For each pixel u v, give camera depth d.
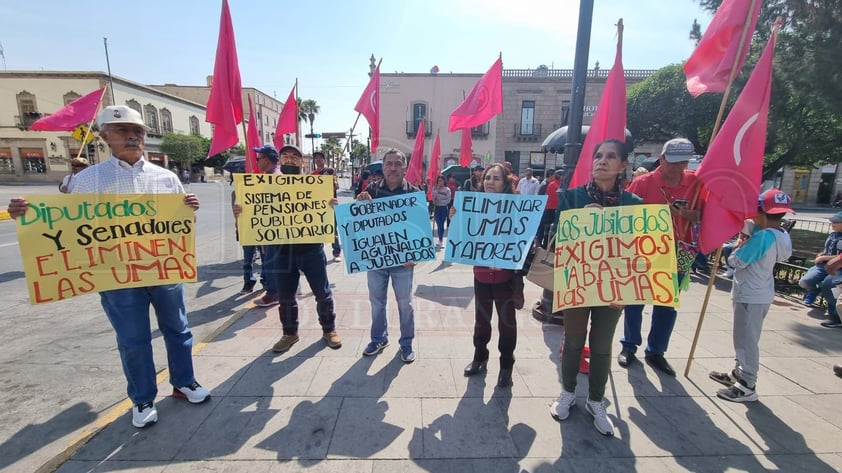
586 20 3.92
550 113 24.20
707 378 3.10
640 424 2.52
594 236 2.48
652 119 17.73
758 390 2.93
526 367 3.22
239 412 2.59
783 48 8.23
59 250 2.34
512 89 24.11
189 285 5.71
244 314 4.41
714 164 2.86
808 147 11.98
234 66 3.41
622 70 3.21
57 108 32.81
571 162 4.14
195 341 3.76
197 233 10.01
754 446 2.32
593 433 2.42
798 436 2.41
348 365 3.22
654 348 3.24
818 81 7.07
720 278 6.25
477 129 24.19
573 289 2.46
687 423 2.54
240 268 6.76
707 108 15.46
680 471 2.12
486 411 2.62
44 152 33.62
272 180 3.28
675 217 3.16
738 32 2.85
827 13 6.68
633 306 3.25
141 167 2.56
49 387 2.93
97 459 2.16
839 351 3.59
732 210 2.81
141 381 2.43
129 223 2.46
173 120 40.62
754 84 2.76
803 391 2.92
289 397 2.76
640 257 2.45
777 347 3.68
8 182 31.53
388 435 2.37
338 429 2.42
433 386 2.92
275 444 2.29
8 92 32.34
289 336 3.51
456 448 2.27
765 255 2.64
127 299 2.45
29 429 2.44
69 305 4.84
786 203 2.70
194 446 2.26
